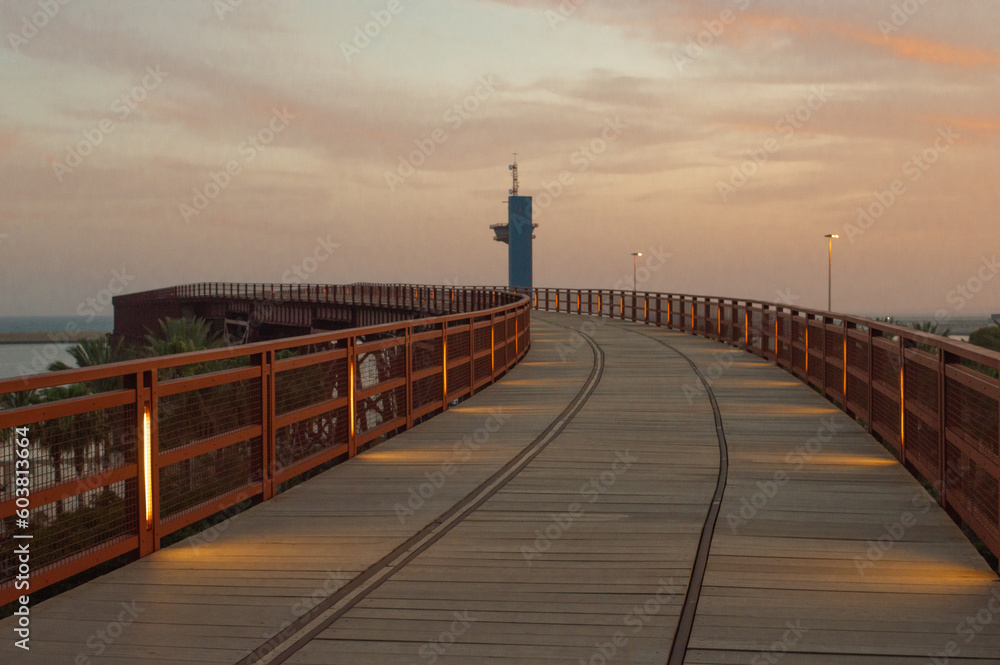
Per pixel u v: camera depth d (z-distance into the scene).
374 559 6.58
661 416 13.85
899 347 10.06
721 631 5.10
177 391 7.12
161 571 6.30
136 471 6.55
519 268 100.94
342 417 10.58
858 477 9.41
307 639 5.04
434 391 14.42
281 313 70.88
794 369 19.55
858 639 4.97
